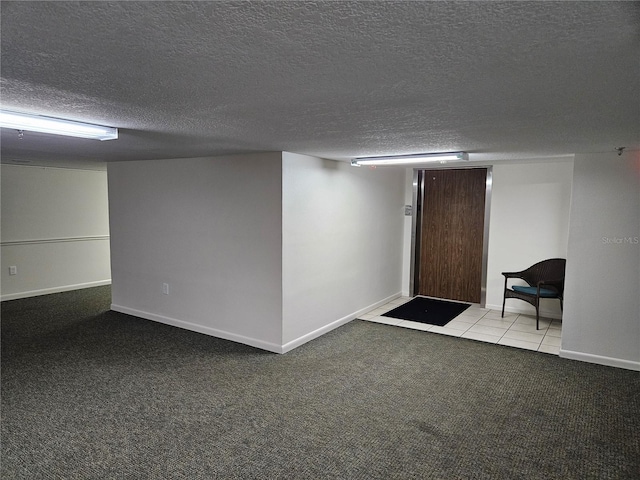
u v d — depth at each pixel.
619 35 1.10
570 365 3.89
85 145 3.52
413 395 3.28
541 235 5.41
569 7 0.93
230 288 4.43
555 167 5.24
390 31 1.09
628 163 3.69
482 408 3.08
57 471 2.34
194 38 1.15
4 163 5.60
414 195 6.38
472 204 6.11
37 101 1.91
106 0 0.91
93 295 6.47
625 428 2.81
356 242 5.24
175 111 2.10
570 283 4.00
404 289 6.62
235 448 2.56
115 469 2.36
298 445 2.60
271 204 4.05
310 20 1.02
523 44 1.17
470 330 4.91
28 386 3.38
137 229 5.21
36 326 4.93
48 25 1.07
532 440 2.67
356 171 5.11
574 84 1.57
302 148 3.61
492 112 2.06
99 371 3.68
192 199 4.64
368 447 2.58
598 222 3.84
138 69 1.44
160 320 5.11
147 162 5.00
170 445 2.59
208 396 3.23
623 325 3.82
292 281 4.19
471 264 6.18
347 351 4.21
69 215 6.68
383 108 1.99
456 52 1.24
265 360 3.95
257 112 2.11
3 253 6.00
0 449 2.53
